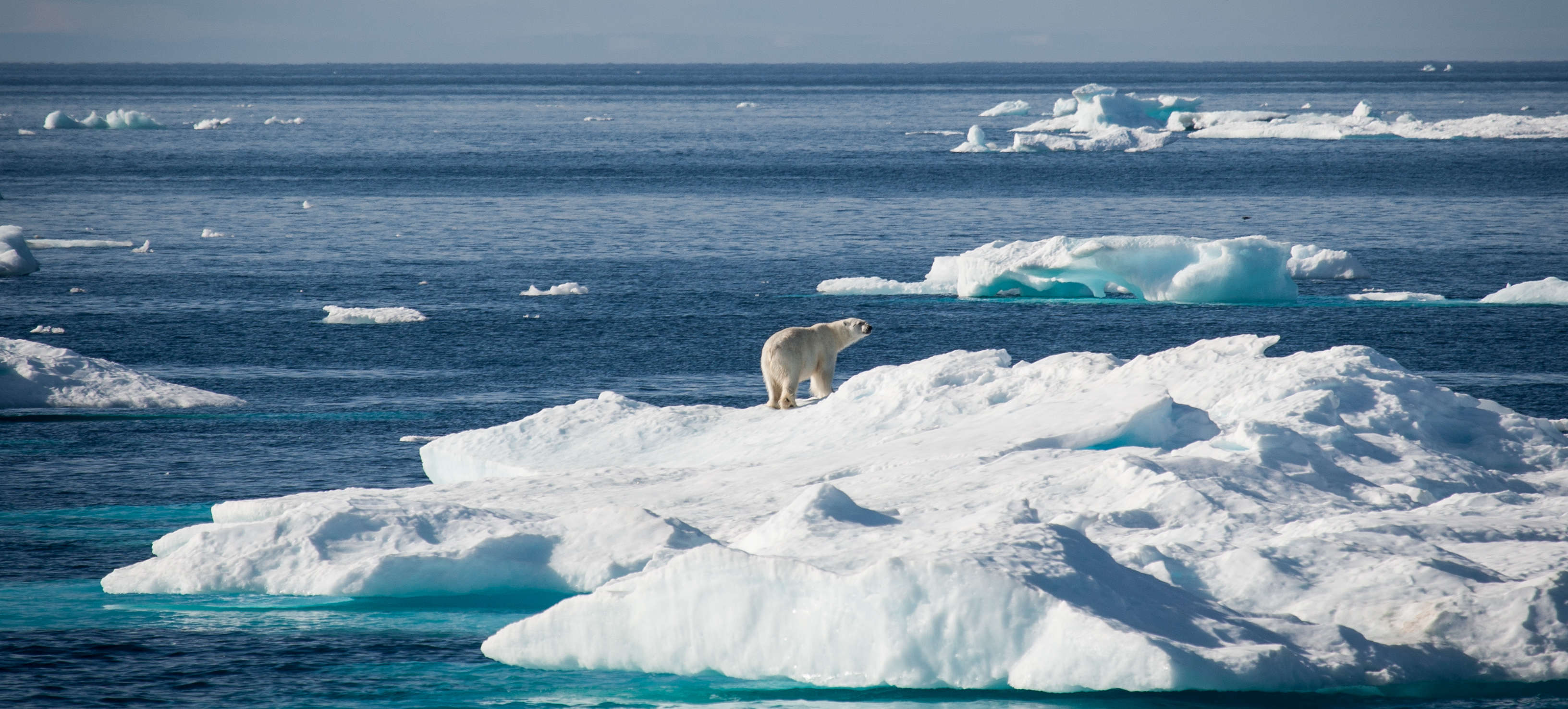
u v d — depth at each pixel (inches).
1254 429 989.2
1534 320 2800.2
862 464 1091.9
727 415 1423.5
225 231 4842.5
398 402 2111.2
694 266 3944.4
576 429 1409.9
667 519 860.6
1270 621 651.5
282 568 860.0
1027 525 723.4
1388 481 951.6
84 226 4955.7
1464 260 3927.2
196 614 814.5
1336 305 3070.9
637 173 7672.2
